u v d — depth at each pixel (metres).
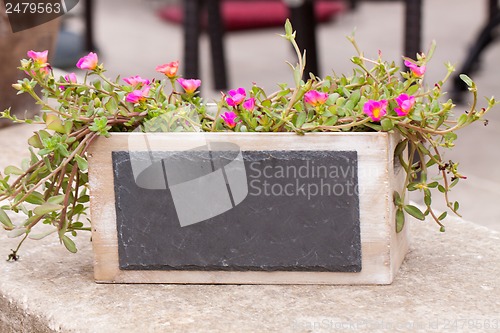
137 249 1.31
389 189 1.27
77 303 1.29
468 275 1.33
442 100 3.95
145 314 1.26
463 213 2.81
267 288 1.30
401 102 1.22
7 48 1.83
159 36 5.45
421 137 1.31
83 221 1.51
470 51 3.95
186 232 1.29
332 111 1.25
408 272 1.33
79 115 1.28
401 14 6.05
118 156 1.29
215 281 1.31
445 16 6.03
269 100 1.28
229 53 5.03
